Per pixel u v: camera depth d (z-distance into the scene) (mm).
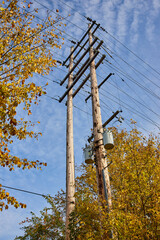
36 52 7016
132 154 9516
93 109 9492
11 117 5207
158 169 8922
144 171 9016
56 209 12602
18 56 6688
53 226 12430
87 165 12750
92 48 12070
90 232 6547
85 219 6922
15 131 5551
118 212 6520
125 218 6586
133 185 8500
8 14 6527
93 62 11320
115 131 12500
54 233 12398
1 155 5293
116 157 10062
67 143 10242
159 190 8258
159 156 9773
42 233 12320
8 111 5191
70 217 7965
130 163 9266
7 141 5781
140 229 6785
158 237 7148
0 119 5273
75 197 8156
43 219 12812
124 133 11727
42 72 6801
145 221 7262
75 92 11953
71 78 12750
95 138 8609
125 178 8938
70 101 11766
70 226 7289
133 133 10453
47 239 12312
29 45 6930
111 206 6770
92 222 6863
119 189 8750
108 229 6203
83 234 6848
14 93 5477
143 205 7930
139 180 8516
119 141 11492
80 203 7504
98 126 8852
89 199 7582
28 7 6523
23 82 5688
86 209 7066
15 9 6477
